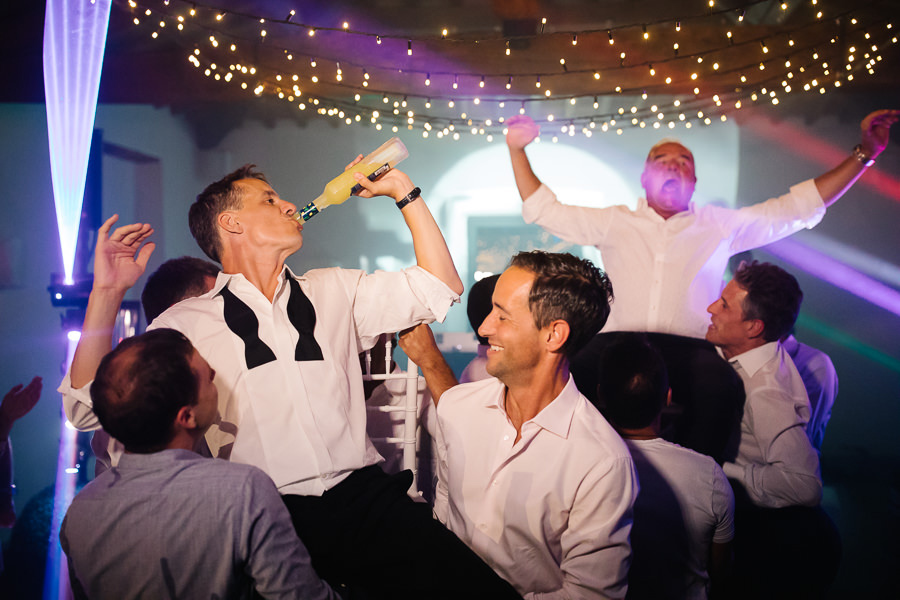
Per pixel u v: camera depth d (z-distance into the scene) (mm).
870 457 4871
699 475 1711
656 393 1754
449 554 1428
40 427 5152
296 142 5746
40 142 5586
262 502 1272
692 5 4652
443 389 1929
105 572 1260
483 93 5328
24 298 5617
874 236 5383
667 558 1715
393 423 2168
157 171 5723
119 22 5227
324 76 5121
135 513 1250
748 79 5012
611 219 3156
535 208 3229
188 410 1317
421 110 5492
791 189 3107
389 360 2025
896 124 5297
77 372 1530
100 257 1571
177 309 1570
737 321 2490
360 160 1746
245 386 1503
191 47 5066
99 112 5641
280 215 1645
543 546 1428
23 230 5605
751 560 2213
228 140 5742
